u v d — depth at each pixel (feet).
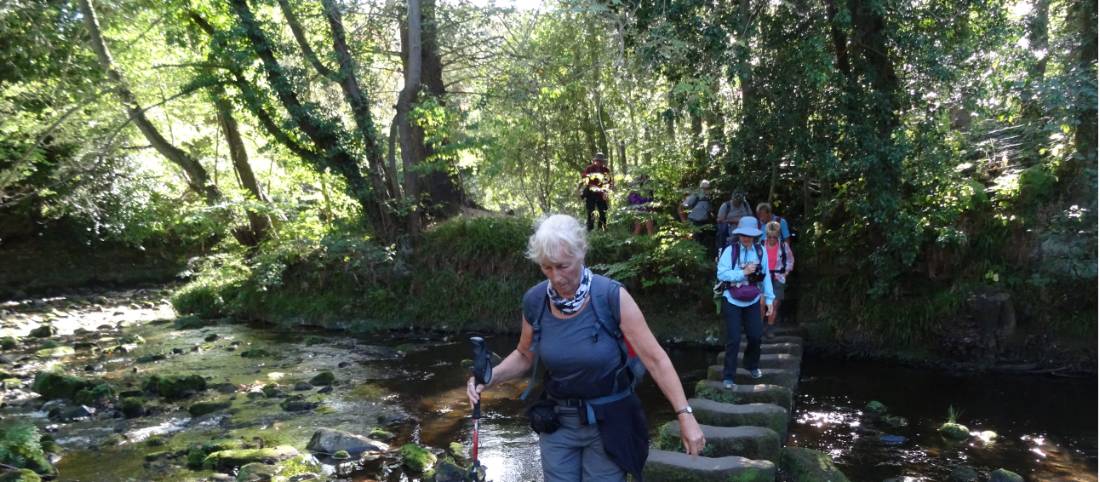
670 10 27.58
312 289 43.45
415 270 41.63
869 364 29.76
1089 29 26.99
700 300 35.14
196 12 40.55
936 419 21.88
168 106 48.08
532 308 9.54
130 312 51.19
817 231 35.45
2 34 40.63
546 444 9.57
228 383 27.48
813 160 31.12
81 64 43.86
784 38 29.58
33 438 19.01
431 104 39.45
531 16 47.09
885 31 28.25
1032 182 29.22
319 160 41.01
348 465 18.45
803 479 16.42
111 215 52.47
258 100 39.27
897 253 30.71
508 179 65.10
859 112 29.09
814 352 31.68
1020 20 29.68
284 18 44.29
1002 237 29.55
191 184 51.85
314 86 44.57
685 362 30.73
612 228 41.81
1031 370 27.50
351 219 46.16
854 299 31.96
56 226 65.51
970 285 29.53
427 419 22.71
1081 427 20.94
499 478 17.46
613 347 9.17
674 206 41.91
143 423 22.63
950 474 17.29
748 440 16.35
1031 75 28.25
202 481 17.38
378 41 48.73
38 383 26.76
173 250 72.02
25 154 41.55
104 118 42.98
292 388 27.04
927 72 27.91
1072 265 27.63
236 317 45.34
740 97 36.91
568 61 45.85
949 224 30.07
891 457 18.56
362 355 33.30
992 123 33.22
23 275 61.46
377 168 41.86
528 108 48.11
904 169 29.84
